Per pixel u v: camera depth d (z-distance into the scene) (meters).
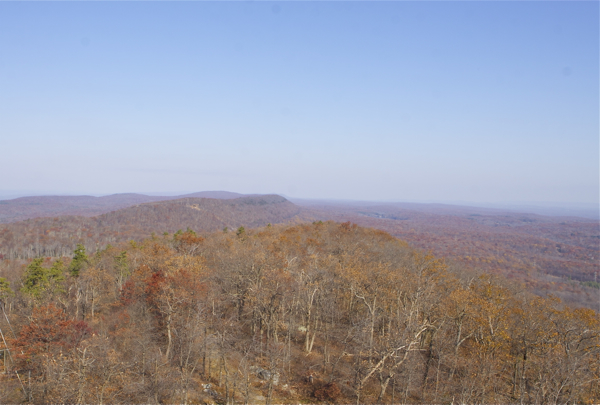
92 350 34.31
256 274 47.41
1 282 51.44
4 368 38.31
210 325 40.59
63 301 51.75
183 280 41.75
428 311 40.31
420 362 38.34
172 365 38.16
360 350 38.22
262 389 37.78
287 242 76.12
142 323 40.97
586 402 29.66
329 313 48.22
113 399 31.33
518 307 44.56
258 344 41.38
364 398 36.59
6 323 47.44
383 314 43.06
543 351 32.94
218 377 39.19
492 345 35.06
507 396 33.25
